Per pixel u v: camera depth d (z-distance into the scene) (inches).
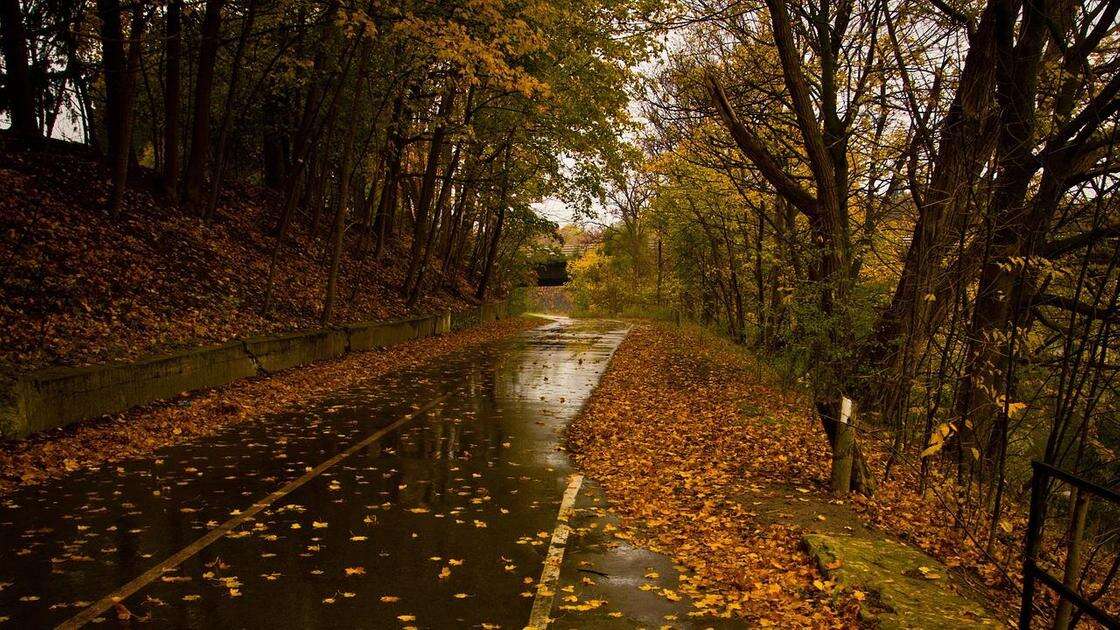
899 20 445.7
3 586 184.4
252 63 869.2
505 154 1262.3
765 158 464.1
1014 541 281.3
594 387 613.3
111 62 668.1
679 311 1710.1
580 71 884.6
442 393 557.6
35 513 243.8
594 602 186.1
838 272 373.4
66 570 195.9
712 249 1140.5
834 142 444.8
